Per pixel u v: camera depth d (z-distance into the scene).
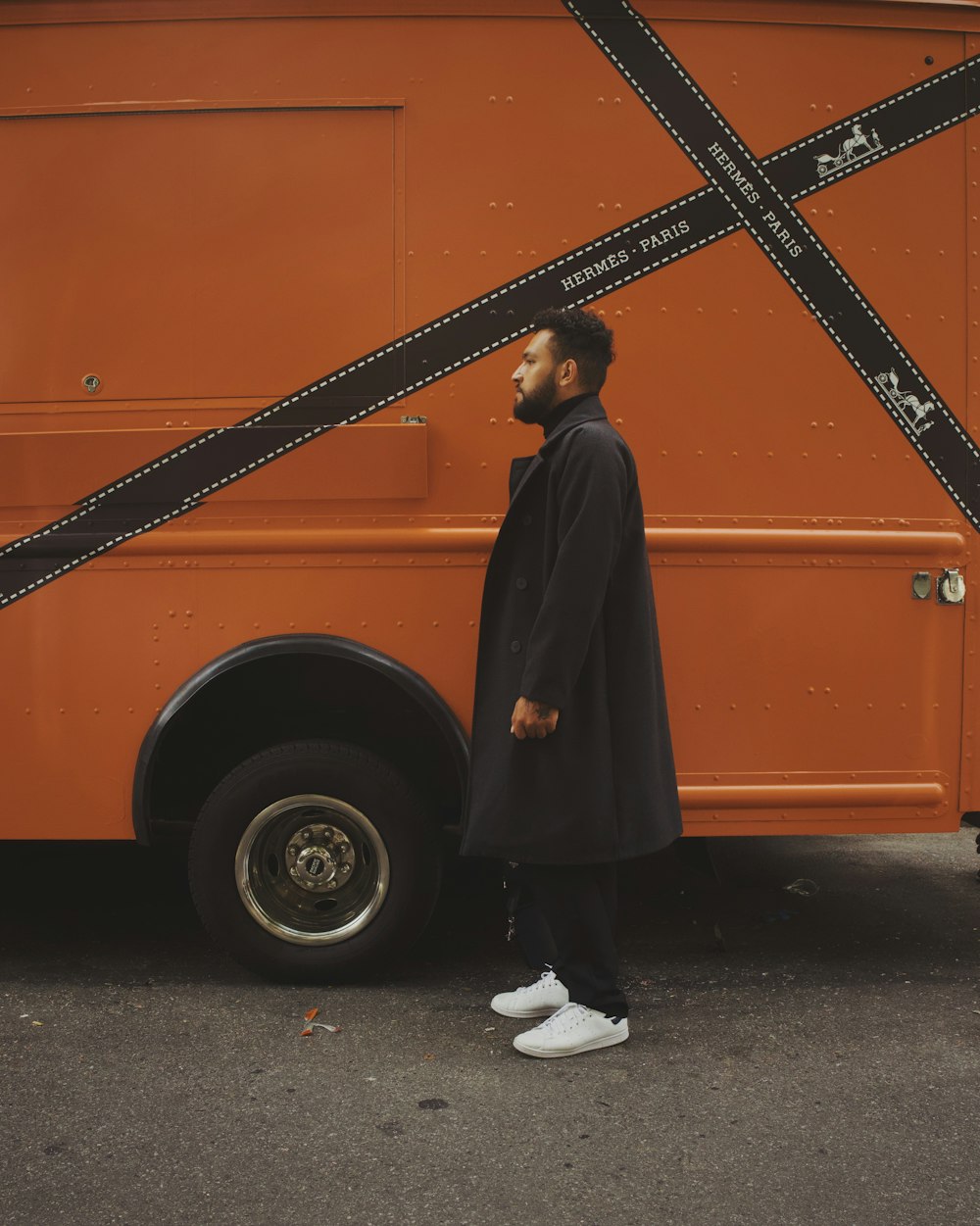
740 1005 3.14
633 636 2.74
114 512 3.21
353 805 3.19
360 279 3.20
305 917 3.29
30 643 3.22
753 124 3.23
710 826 3.29
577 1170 2.31
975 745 3.34
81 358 3.21
